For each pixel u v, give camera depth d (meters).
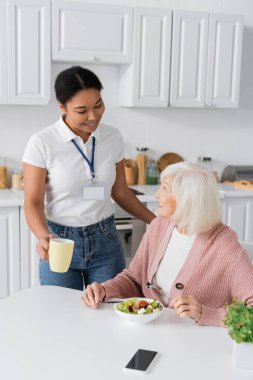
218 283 1.88
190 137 4.65
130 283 2.06
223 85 4.25
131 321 1.71
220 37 4.18
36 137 2.29
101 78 4.27
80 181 2.35
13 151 4.11
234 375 1.41
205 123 4.68
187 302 1.73
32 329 1.66
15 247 3.64
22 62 3.68
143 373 1.39
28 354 1.50
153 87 4.05
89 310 1.83
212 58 4.18
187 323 1.74
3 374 1.38
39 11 3.65
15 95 3.71
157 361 1.47
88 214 2.38
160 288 1.97
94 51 3.83
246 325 1.42
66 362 1.45
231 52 4.23
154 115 4.50
